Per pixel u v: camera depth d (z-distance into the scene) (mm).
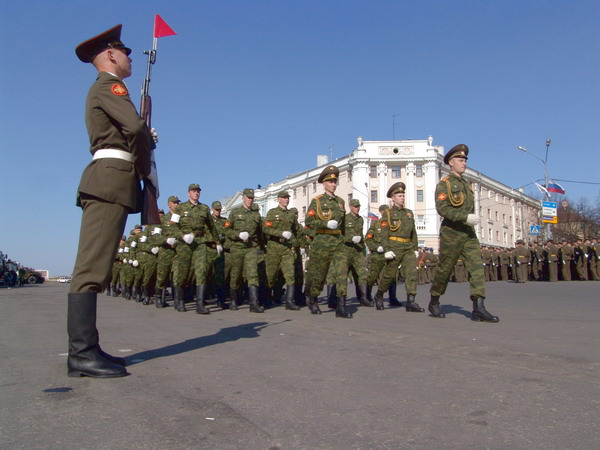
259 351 4457
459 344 4789
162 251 10719
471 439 2359
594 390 3146
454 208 7035
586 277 22578
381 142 53469
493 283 22359
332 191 8078
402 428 2502
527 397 3004
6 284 34719
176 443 2316
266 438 2377
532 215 79625
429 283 26234
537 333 5527
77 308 3557
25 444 2305
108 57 3812
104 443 2316
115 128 3725
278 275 11414
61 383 3361
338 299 7719
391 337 5266
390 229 8859
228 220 9461
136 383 3352
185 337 5375
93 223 3643
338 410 2779
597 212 51656
